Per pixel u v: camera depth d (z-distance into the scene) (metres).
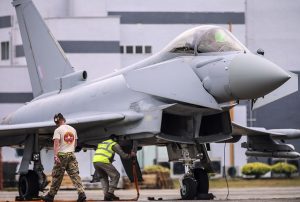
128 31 162.25
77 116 66.88
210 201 55.25
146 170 118.44
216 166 148.00
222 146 150.75
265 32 167.75
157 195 79.88
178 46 61.69
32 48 78.94
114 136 60.09
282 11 168.12
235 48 59.50
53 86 76.00
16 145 71.19
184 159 60.97
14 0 80.38
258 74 56.53
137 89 60.25
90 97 67.12
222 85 57.75
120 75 66.25
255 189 96.12
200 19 162.88
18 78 142.50
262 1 167.75
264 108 153.12
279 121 153.25
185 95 58.53
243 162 150.25
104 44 147.12
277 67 57.12
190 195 59.72
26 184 66.38
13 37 165.50
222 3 163.25
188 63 60.19
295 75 59.88
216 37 60.38
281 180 129.12
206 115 61.44
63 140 54.41
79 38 146.50
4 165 131.00
